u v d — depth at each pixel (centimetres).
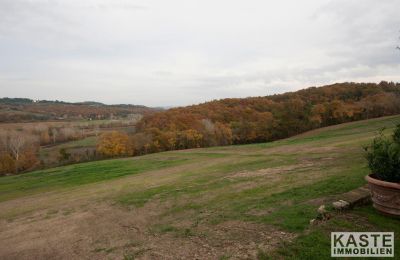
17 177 3634
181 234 658
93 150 6194
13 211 1608
